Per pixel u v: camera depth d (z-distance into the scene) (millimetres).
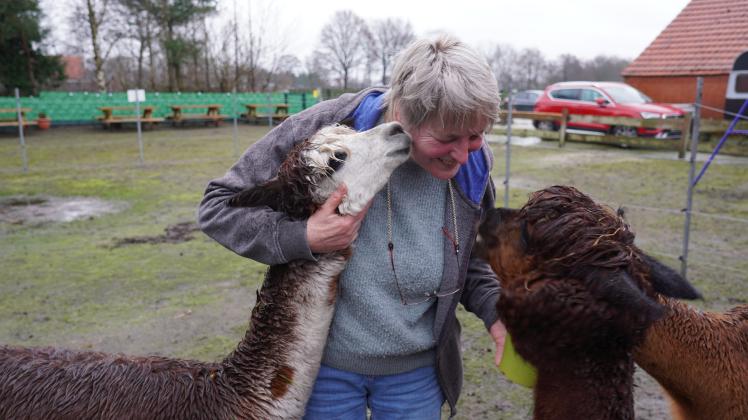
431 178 2158
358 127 2197
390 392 2266
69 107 25641
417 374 2283
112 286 6055
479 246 2201
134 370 2316
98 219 8953
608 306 1847
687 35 21172
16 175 12977
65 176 12852
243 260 6926
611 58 41344
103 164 14594
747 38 19719
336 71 42781
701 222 8438
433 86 1768
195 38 34625
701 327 2479
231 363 2326
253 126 26734
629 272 1899
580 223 1945
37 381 2260
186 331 5016
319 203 2051
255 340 2260
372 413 2326
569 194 2078
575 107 18656
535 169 13117
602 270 1866
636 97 17953
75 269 6586
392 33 41375
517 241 2066
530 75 41375
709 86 19859
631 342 1922
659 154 14859
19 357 2346
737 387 2465
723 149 14969
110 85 37031
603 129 17766
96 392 2240
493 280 2410
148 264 6770
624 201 9703
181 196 10633
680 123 13492
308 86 41188
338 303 2201
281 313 2182
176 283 6148
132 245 7547
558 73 41469
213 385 2270
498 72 41156
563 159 14594
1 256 7082
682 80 20484
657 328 2451
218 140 20453
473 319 5332
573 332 1877
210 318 5277
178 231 8227
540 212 2033
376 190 2000
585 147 16531
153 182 12094
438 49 1829
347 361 2205
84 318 5262
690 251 7070
